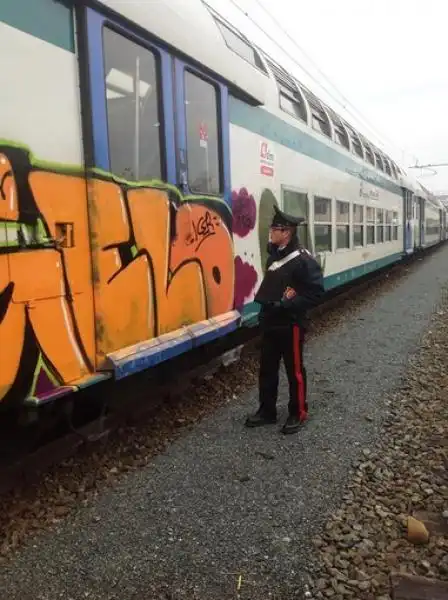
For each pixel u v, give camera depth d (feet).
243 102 21.77
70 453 14.21
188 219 16.67
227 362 22.17
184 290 16.42
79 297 12.03
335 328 32.12
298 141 28.73
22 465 12.93
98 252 12.49
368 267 47.06
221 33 19.92
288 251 16.11
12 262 10.35
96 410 15.12
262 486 13.05
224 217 19.30
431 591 9.12
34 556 10.31
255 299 16.46
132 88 13.98
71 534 11.05
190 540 10.83
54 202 11.37
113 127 13.15
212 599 9.16
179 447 15.34
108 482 13.25
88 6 12.24
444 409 18.35
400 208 64.90
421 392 20.15
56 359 11.42
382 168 54.54
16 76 10.58
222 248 19.16
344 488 12.94
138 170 14.15
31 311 10.79
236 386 21.01
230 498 12.48
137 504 12.23
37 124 11.02
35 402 10.77
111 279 12.96
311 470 13.88
